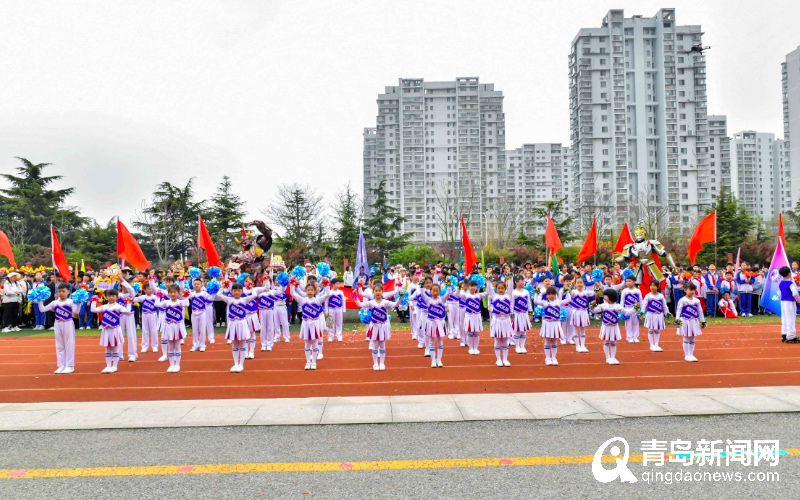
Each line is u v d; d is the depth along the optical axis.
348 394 9.97
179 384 11.02
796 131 77.25
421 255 48.50
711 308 21.84
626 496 5.45
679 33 81.38
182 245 55.94
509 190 105.31
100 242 53.50
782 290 15.35
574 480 5.85
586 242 20.39
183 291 14.24
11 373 12.36
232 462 6.51
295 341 17.11
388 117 98.31
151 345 15.80
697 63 81.12
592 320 21.77
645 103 81.56
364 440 7.25
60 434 7.71
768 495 5.47
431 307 12.77
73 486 5.86
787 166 97.38
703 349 14.34
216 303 20.69
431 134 97.62
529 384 10.66
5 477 6.14
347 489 5.66
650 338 14.35
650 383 10.55
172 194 53.84
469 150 97.31
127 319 13.95
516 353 14.45
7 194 53.06
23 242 51.03
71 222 56.03
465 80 97.88
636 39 81.69
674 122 81.00
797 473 6.01
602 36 81.25
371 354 14.45
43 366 13.23
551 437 7.26
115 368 12.46
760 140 99.31
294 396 9.88
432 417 8.26
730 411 8.29
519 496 5.45
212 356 14.43
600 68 81.12
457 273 20.94
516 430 7.59
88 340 17.58
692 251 20.88
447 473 6.07
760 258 45.12
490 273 15.70
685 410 8.38
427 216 96.81
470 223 82.81
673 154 80.75
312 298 12.65
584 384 10.57
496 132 99.06
